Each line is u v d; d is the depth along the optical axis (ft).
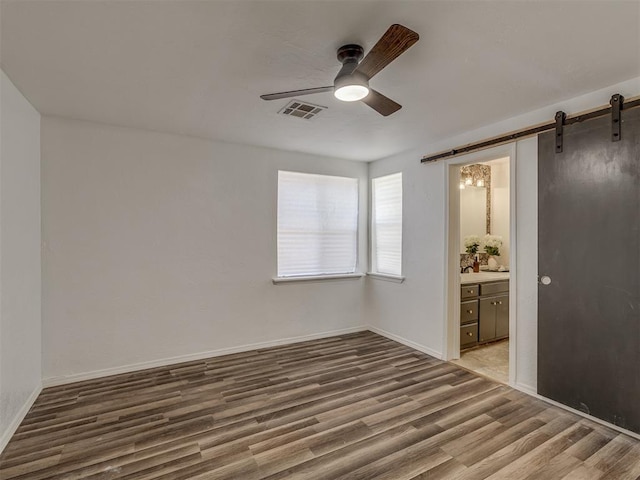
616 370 7.42
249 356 12.02
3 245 6.95
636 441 7.04
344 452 6.71
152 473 6.09
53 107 8.89
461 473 6.12
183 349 11.43
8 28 5.47
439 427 7.59
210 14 5.17
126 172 10.52
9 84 7.30
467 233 16.25
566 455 6.61
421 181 12.59
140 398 8.88
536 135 8.93
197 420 7.85
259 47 6.12
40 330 9.29
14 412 7.40
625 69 6.84
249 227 12.56
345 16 5.24
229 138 11.65
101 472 6.11
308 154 13.74
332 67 6.84
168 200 11.14
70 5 4.93
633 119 7.13
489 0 4.84
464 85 7.58
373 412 8.24
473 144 10.44
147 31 5.61
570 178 8.17
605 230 7.57
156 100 8.47
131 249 10.62
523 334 9.30
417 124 10.16
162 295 11.09
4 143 7.04
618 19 5.25
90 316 10.07
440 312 11.79
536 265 8.98
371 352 12.45
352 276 14.82
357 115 9.43
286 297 13.39
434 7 5.00
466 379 10.14
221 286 12.08
